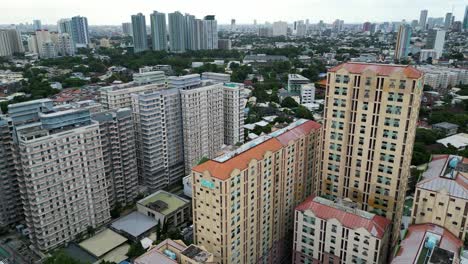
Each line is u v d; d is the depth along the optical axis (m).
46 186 153.38
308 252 136.38
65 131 156.62
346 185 143.25
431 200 115.44
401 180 130.12
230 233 123.69
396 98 122.94
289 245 164.75
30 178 148.00
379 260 122.19
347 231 123.75
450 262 96.88
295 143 150.62
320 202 135.00
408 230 117.94
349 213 127.44
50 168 153.25
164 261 107.12
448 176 119.25
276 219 150.12
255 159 128.38
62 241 164.38
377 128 129.50
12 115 152.62
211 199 121.56
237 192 122.56
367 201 139.75
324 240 130.38
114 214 190.12
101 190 177.12
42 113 159.00
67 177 160.38
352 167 139.50
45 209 155.12
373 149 132.62
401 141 125.81
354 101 132.12
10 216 179.12
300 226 135.50
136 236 168.00
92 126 165.88
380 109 127.12
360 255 123.56
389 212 135.38
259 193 134.50
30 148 144.75
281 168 144.75
